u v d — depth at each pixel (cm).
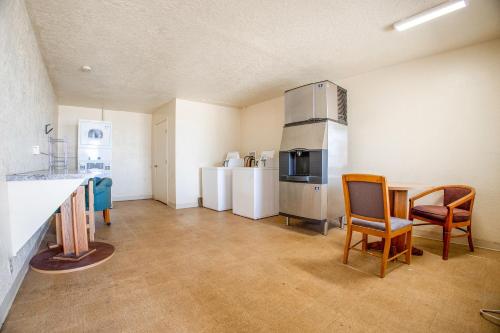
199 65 339
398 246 249
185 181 517
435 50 295
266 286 189
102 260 233
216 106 562
